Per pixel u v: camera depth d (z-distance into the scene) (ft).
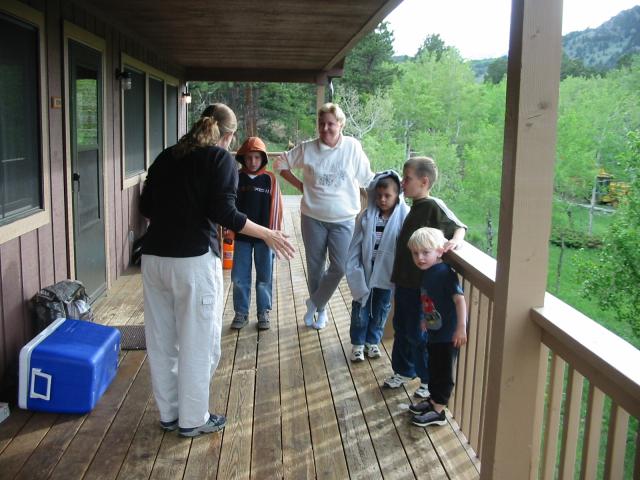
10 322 10.98
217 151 8.82
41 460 8.85
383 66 143.23
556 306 6.91
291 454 9.19
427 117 134.10
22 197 11.64
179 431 9.55
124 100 19.75
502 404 7.11
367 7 16.37
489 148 101.24
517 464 7.27
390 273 12.12
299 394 11.22
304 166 13.56
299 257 23.11
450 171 89.76
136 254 20.62
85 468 8.68
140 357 12.73
